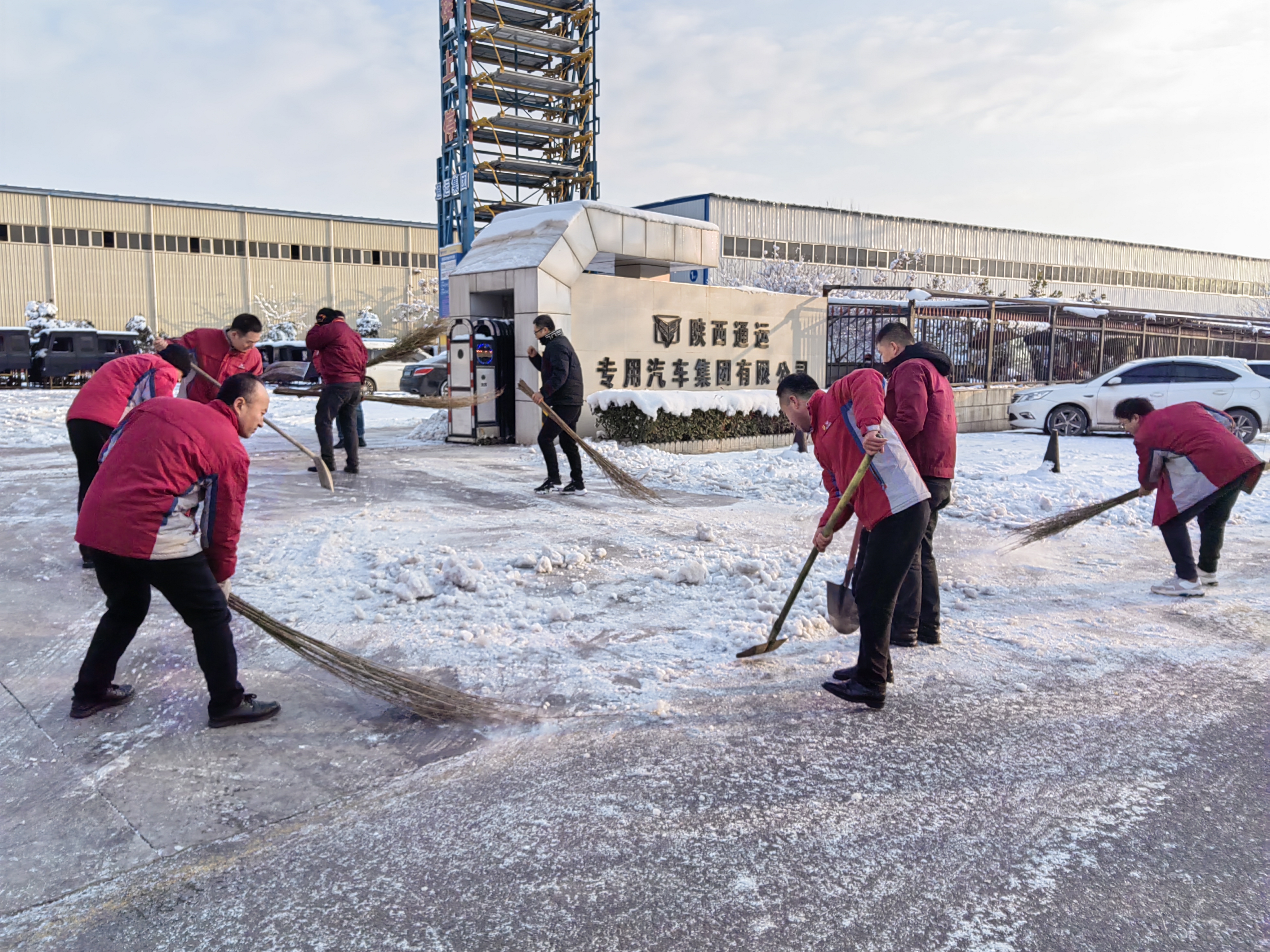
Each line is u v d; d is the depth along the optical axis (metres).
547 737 3.17
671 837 2.49
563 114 31.39
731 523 7.11
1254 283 62.09
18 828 2.49
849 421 3.51
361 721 3.29
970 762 3.01
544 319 8.26
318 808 2.64
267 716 3.27
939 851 2.44
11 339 27.25
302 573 5.23
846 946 2.02
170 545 2.97
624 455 10.70
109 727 3.17
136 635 4.14
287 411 18.58
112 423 5.20
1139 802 2.74
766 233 41.78
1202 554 5.33
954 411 4.32
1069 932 2.07
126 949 1.98
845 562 5.69
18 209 39.75
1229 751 3.12
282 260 46.47
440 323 9.07
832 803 2.71
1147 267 55.72
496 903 2.17
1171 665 4.04
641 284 13.27
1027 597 5.23
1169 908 2.18
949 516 7.77
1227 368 14.80
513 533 6.48
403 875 2.29
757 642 4.16
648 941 2.03
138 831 2.49
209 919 2.10
